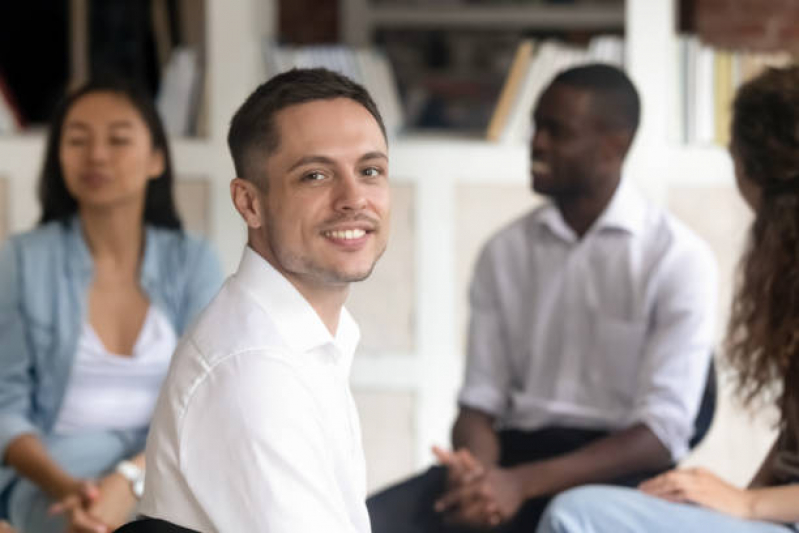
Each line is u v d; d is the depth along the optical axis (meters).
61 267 3.75
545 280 3.59
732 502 2.71
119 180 3.74
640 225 3.50
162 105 5.16
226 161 5.10
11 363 3.70
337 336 2.24
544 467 3.30
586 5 8.59
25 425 3.62
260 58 5.12
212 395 1.96
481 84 8.70
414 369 5.10
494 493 3.24
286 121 2.07
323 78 2.10
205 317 2.07
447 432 5.11
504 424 3.71
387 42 8.72
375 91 5.11
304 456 1.96
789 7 5.75
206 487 1.94
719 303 4.93
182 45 6.05
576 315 3.54
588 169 3.47
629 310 3.48
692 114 4.93
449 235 5.05
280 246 2.09
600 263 3.52
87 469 3.65
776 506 2.71
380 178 2.12
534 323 3.60
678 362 3.38
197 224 5.12
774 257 2.82
